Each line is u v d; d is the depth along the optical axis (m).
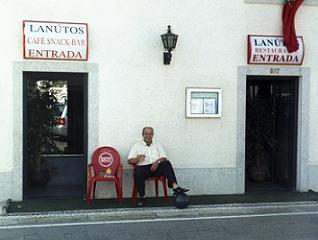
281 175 9.89
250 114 9.91
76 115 8.86
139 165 8.24
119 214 7.61
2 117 8.25
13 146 8.30
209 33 8.92
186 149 8.94
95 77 8.52
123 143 8.68
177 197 7.97
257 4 9.07
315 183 9.48
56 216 7.42
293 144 9.47
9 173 8.31
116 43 8.59
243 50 9.05
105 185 8.67
